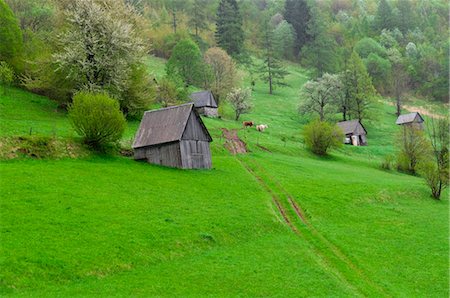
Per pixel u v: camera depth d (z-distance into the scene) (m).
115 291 30.22
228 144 90.88
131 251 35.78
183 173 62.72
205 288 32.31
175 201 49.25
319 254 43.50
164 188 53.41
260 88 188.12
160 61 188.75
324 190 65.38
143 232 39.16
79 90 83.94
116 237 37.31
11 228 35.59
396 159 99.31
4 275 29.33
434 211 63.62
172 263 35.84
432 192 73.06
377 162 101.00
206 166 69.50
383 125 149.62
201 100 124.19
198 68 149.00
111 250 35.16
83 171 53.91
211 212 47.53
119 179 53.53
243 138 98.69
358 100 145.00
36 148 57.16
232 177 65.50
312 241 46.34
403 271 41.69
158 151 66.94
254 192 59.56
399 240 49.50
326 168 83.19
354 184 70.81
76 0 86.69
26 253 32.12
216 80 149.50
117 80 83.94
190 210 47.06
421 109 182.00
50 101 90.00
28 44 99.75
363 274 40.16
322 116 142.62
